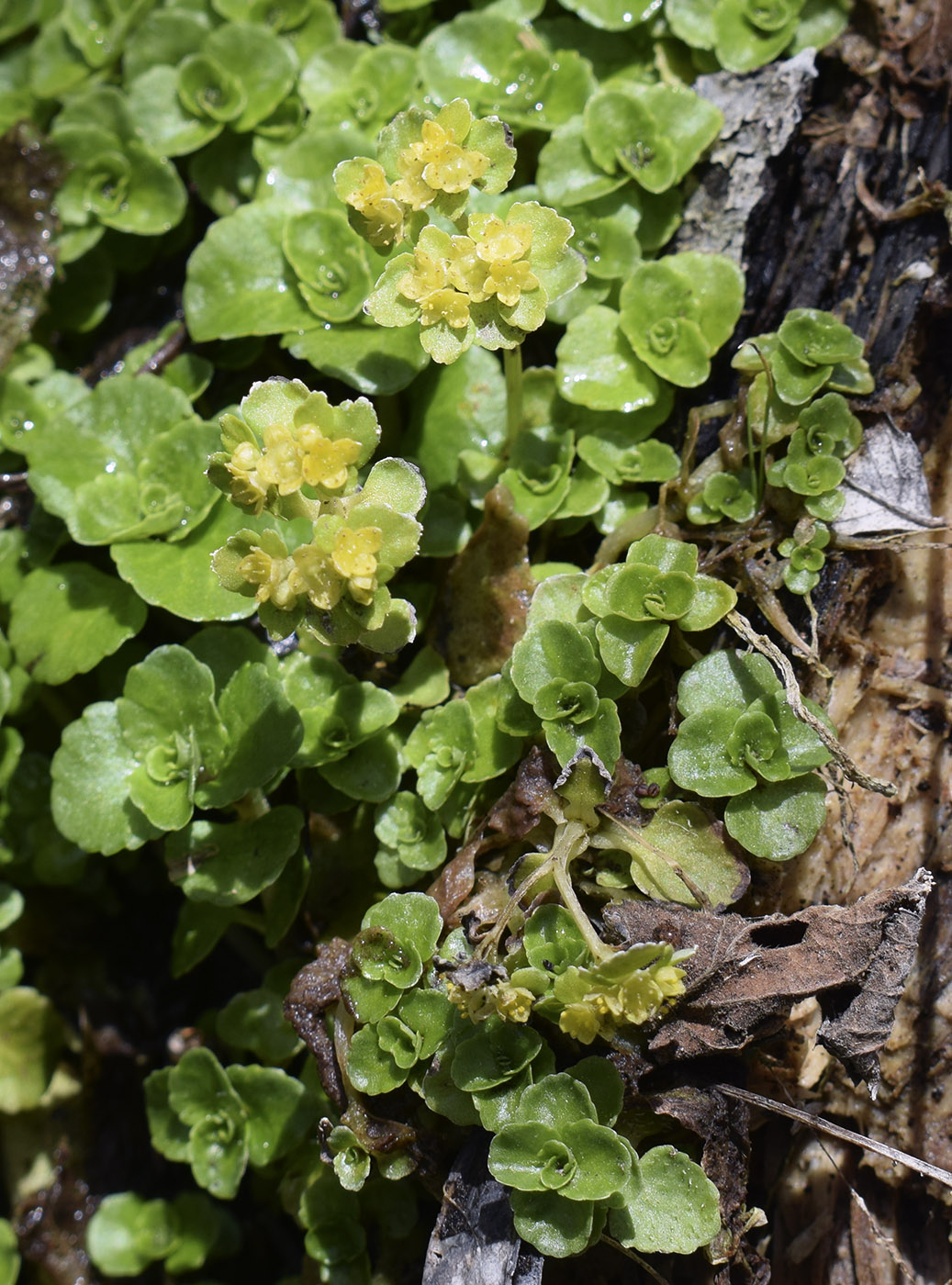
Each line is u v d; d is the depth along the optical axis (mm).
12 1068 302
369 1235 279
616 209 293
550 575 284
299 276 292
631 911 265
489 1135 266
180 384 300
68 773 281
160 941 310
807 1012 275
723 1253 264
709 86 294
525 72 298
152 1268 304
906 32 288
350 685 281
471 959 263
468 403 289
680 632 276
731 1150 265
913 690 280
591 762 268
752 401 281
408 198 263
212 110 305
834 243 287
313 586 256
